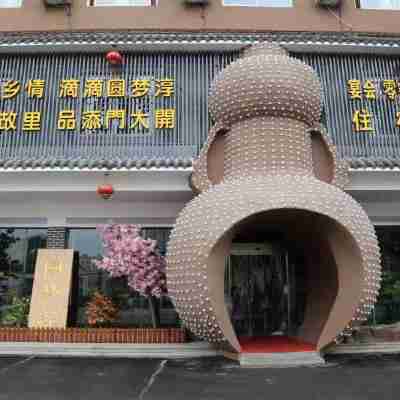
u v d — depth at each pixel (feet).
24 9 50.88
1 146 40.70
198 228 27.45
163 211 40.40
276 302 39.70
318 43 41.37
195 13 50.57
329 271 30.66
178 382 24.18
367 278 27.07
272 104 31.71
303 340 34.78
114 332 34.83
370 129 41.55
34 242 41.19
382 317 39.81
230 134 33.22
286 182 28.04
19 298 39.68
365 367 27.35
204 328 27.37
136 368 27.91
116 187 37.32
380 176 37.19
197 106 41.65
